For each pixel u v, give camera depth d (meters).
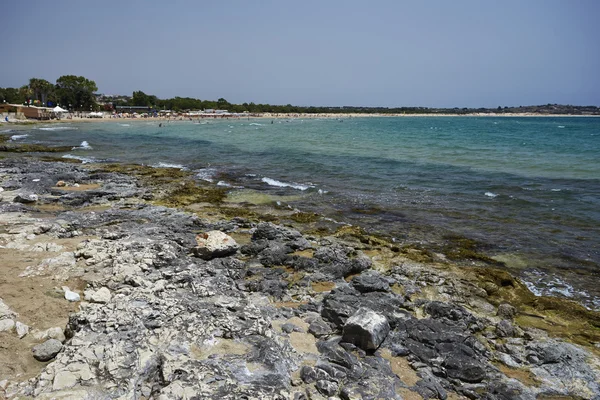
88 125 79.00
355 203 19.97
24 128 65.00
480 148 42.16
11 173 24.31
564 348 8.48
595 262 13.08
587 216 17.34
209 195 21.12
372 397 6.56
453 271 12.23
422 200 20.39
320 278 11.43
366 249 13.92
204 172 28.05
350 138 56.69
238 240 14.40
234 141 51.03
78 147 41.03
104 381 6.04
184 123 100.94
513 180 24.48
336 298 9.66
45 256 11.02
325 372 7.01
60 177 23.23
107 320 7.48
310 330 8.51
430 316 9.74
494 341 8.87
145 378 6.28
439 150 40.22
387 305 9.59
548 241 14.78
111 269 10.34
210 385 6.14
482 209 18.70
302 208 19.16
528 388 7.30
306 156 35.75
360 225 16.77
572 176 25.47
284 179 25.70
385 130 81.50
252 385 6.37
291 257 12.50
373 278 10.96
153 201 19.73
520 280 11.95
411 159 33.38
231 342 7.50
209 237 12.85
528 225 16.45
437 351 8.06
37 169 25.83
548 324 9.72
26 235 12.70
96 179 24.20
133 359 6.50
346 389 6.64
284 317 9.11
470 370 7.49
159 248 11.88
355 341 7.99
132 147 43.19
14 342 7.02
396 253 13.59
